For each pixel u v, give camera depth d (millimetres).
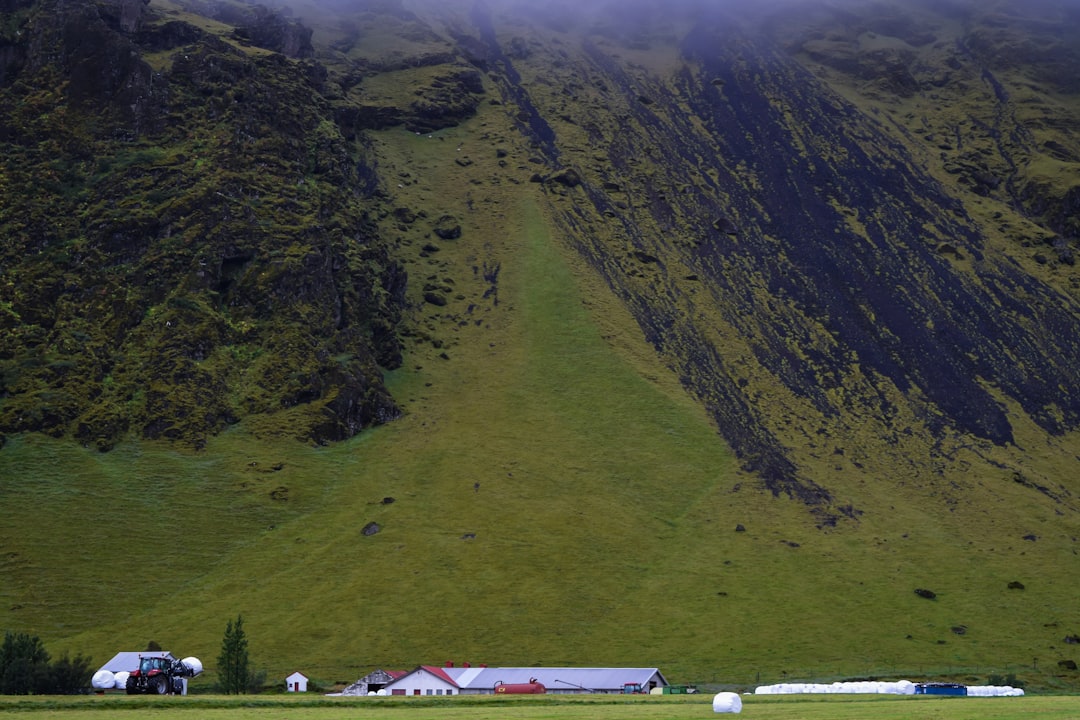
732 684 145750
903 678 148750
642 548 184500
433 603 166125
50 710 80625
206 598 165250
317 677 146500
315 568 173500
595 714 75875
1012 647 163000
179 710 80750
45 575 163125
